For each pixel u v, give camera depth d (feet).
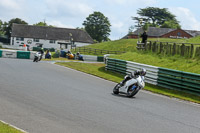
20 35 304.09
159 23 337.52
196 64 64.39
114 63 72.28
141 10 338.13
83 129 21.21
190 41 116.98
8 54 106.63
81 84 46.93
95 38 373.40
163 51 81.10
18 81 42.47
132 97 39.22
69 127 21.42
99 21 373.20
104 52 187.93
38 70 61.67
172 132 22.77
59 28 317.63
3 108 25.30
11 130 18.62
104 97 36.24
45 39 305.32
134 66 62.95
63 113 25.48
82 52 193.26
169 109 33.04
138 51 93.04
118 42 214.28
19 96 31.22
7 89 34.76
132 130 22.13
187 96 45.96
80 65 84.99
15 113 24.06
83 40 310.45
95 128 21.74
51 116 24.12
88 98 34.19
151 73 56.39
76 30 319.06
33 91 35.22
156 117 27.63
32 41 305.73
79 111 26.76
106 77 61.41
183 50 74.49
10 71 53.88
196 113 32.50
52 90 37.47
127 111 28.94
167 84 52.21
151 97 41.68
